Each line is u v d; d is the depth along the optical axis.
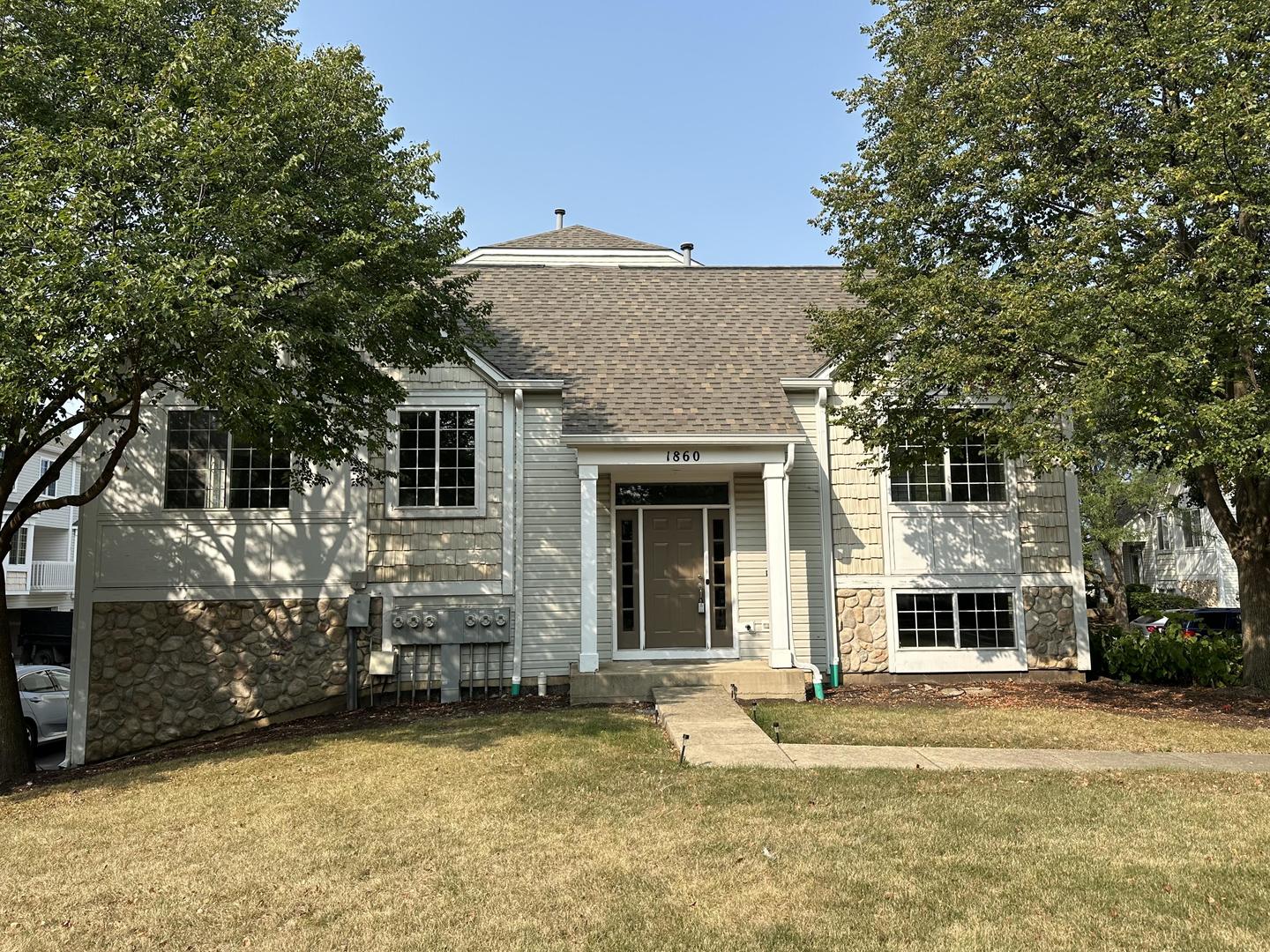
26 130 8.09
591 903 4.81
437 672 12.65
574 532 13.14
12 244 7.49
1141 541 30.02
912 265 12.15
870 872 5.13
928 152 11.55
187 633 12.30
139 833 6.51
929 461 12.50
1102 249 9.83
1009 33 11.80
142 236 7.84
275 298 8.91
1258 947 4.16
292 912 4.85
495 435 13.20
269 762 8.69
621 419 12.48
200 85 8.62
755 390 13.32
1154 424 9.05
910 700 11.91
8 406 7.99
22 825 6.98
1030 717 10.38
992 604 13.64
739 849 5.55
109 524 12.39
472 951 4.30
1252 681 12.52
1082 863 5.24
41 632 25.45
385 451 13.00
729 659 13.13
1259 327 9.06
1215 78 9.45
